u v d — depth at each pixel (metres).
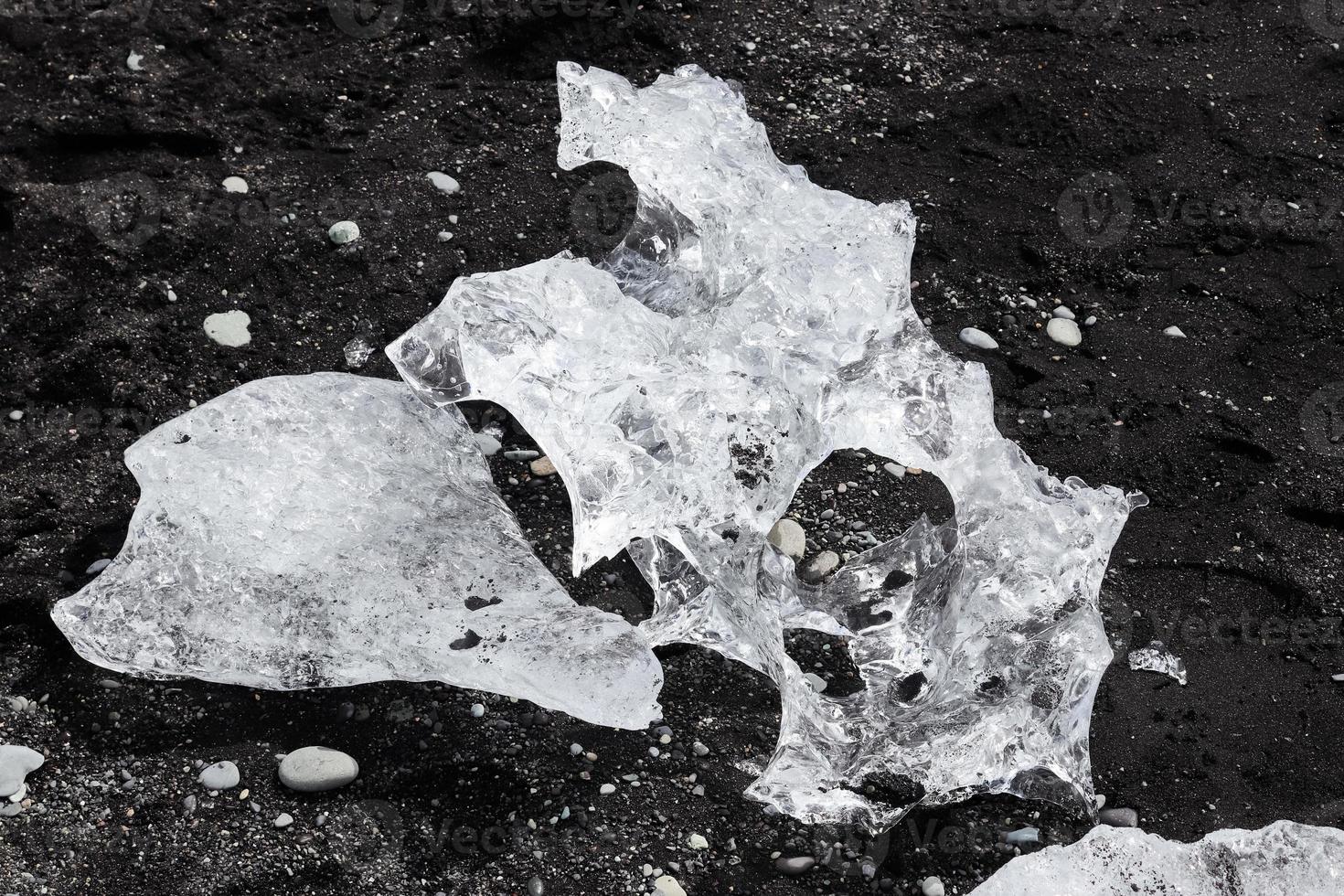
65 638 2.05
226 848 1.81
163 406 2.41
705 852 1.86
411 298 2.63
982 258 2.86
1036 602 1.88
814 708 1.97
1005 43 3.42
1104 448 2.51
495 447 2.40
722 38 3.28
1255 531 2.38
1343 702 2.13
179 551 2.02
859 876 1.85
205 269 2.63
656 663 1.94
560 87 2.19
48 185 2.72
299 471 2.12
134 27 3.05
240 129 2.91
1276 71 3.43
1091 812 1.93
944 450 1.95
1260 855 1.83
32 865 1.77
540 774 1.93
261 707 1.99
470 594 2.04
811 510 2.37
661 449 1.77
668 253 2.33
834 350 1.96
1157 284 2.85
